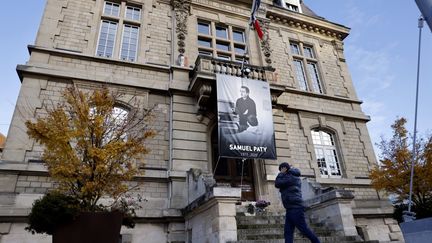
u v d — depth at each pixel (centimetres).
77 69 984
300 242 672
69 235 501
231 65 1106
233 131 970
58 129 594
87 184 556
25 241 714
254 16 1257
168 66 1120
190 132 1008
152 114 941
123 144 621
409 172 1071
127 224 640
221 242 592
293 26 1580
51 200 514
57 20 1050
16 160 788
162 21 1225
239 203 949
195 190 823
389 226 1152
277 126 1185
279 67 1399
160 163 945
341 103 1445
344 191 790
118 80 1004
